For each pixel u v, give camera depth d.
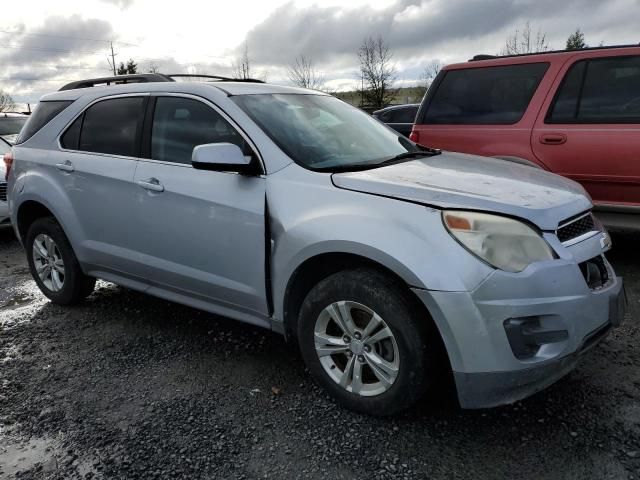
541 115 5.16
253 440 2.71
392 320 2.62
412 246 2.53
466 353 2.46
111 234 3.93
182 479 2.45
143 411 2.99
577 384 3.10
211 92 3.53
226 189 3.24
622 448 2.54
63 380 3.38
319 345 2.96
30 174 4.46
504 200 2.60
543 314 2.44
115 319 4.33
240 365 3.49
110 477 2.48
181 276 3.55
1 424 2.93
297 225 2.90
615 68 4.87
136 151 3.79
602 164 4.87
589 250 2.71
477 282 2.42
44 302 4.82
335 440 2.69
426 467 2.47
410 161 3.45
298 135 3.38
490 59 5.57
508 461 2.49
